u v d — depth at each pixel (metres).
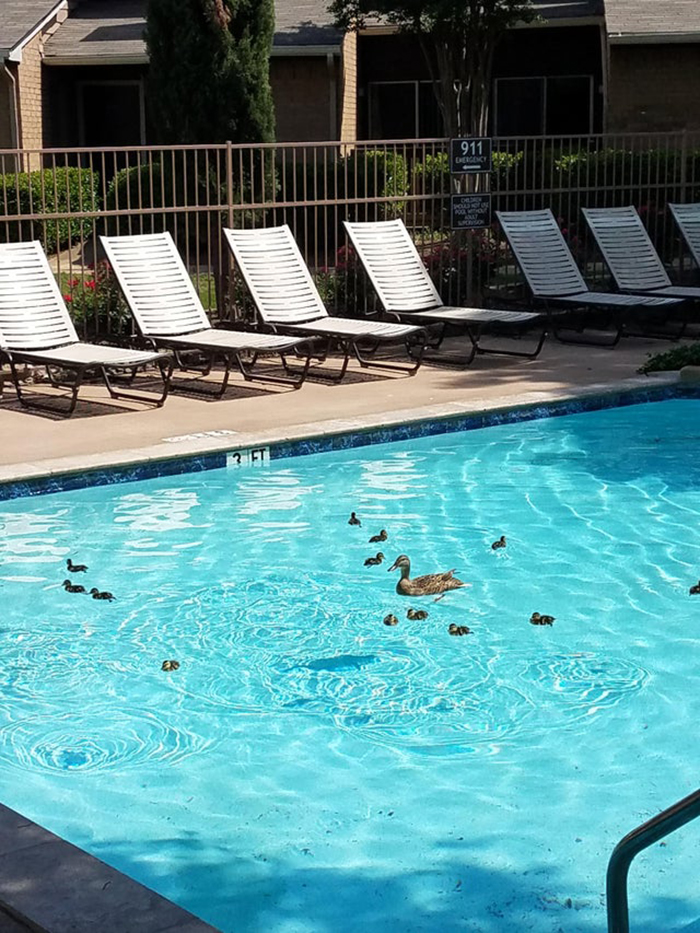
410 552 10.96
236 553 10.91
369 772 8.05
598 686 8.92
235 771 8.08
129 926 5.59
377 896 7.12
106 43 28.97
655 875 7.27
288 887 7.20
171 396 14.96
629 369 16.22
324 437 13.30
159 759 8.18
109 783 7.96
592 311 19.19
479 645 9.44
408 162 26.64
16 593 10.16
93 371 15.91
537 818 7.68
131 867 7.32
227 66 21.53
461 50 22.89
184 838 7.52
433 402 14.53
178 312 15.80
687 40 25.62
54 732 8.44
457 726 8.49
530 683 8.96
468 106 23.23
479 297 19.41
